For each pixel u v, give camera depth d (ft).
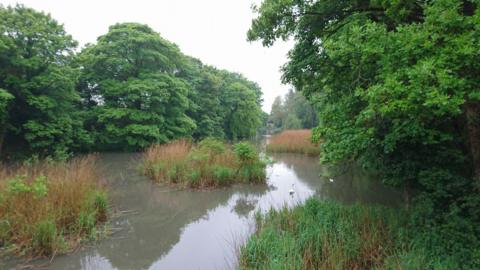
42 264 14.05
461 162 15.23
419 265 11.07
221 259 15.07
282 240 14.37
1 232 14.94
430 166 15.72
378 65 11.95
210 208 24.25
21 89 43.75
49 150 46.29
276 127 204.54
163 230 19.30
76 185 18.89
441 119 14.40
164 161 33.73
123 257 15.42
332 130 17.63
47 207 16.05
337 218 16.94
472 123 13.26
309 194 27.68
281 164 48.11
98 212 19.62
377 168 18.90
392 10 12.42
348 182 32.86
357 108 15.60
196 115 87.25
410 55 9.60
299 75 21.49
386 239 14.21
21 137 46.98
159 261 15.01
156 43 66.90
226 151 36.63
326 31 18.76
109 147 64.03
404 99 9.01
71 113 53.26
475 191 13.29
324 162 18.69
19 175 18.51
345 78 17.26
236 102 104.42
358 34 11.13
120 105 64.75
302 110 156.66
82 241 16.40
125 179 33.17
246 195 28.02
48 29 46.96
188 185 29.45
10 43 41.22
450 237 12.24
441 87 8.20
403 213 16.65
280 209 19.97
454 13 8.79
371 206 19.35
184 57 78.89
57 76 45.65
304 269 12.05
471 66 8.98
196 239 17.76
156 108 66.18
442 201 14.24
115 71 66.18
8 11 44.29
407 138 15.60
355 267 12.51
